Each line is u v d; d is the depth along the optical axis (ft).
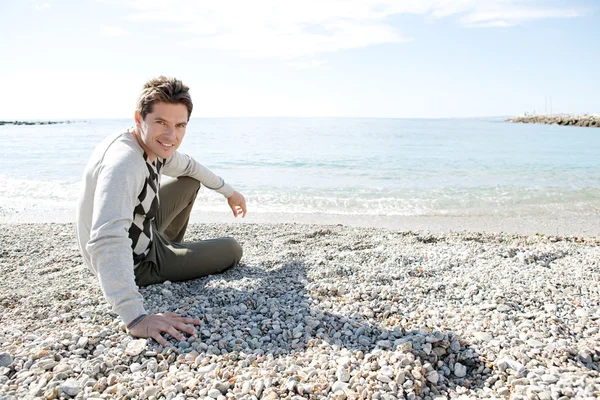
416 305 9.24
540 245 14.71
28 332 7.97
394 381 6.28
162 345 7.29
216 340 7.66
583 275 10.92
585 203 27.35
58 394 5.95
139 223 8.99
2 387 6.03
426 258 12.63
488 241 16.03
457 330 7.97
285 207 26.22
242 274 11.26
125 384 6.24
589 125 230.07
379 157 57.67
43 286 10.41
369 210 25.43
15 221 21.22
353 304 9.13
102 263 7.40
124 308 7.48
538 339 7.56
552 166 48.55
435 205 26.89
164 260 9.98
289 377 6.40
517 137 120.47
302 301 9.36
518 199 28.73
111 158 7.86
